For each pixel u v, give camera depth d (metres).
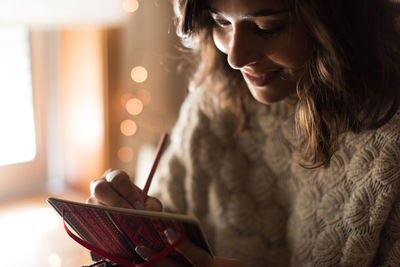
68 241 0.90
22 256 0.85
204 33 0.63
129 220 0.47
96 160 1.03
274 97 0.58
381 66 0.56
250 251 0.70
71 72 1.03
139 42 1.05
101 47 0.96
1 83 0.98
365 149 0.58
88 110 1.02
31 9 0.86
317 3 0.51
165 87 1.13
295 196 0.66
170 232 0.47
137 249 0.50
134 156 1.10
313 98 0.56
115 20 0.96
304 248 0.64
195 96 0.74
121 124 1.04
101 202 0.59
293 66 0.55
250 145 0.70
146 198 0.60
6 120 1.00
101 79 0.98
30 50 1.00
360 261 0.58
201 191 0.72
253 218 0.70
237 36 0.53
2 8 0.83
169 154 0.77
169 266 0.51
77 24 0.92
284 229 0.69
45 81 1.04
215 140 0.71
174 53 1.12
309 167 0.60
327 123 0.57
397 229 0.57
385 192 0.56
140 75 1.05
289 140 0.66
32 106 1.03
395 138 0.56
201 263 0.48
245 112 0.69
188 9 0.55
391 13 0.58
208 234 0.73
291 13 0.51
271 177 0.69
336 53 0.53
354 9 0.54
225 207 0.71
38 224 0.95
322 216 0.62
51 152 1.10
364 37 0.54
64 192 1.08
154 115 1.12
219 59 0.67
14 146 1.03
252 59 0.54
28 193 1.07
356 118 0.57
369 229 0.58
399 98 0.57
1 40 0.95
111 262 0.53
